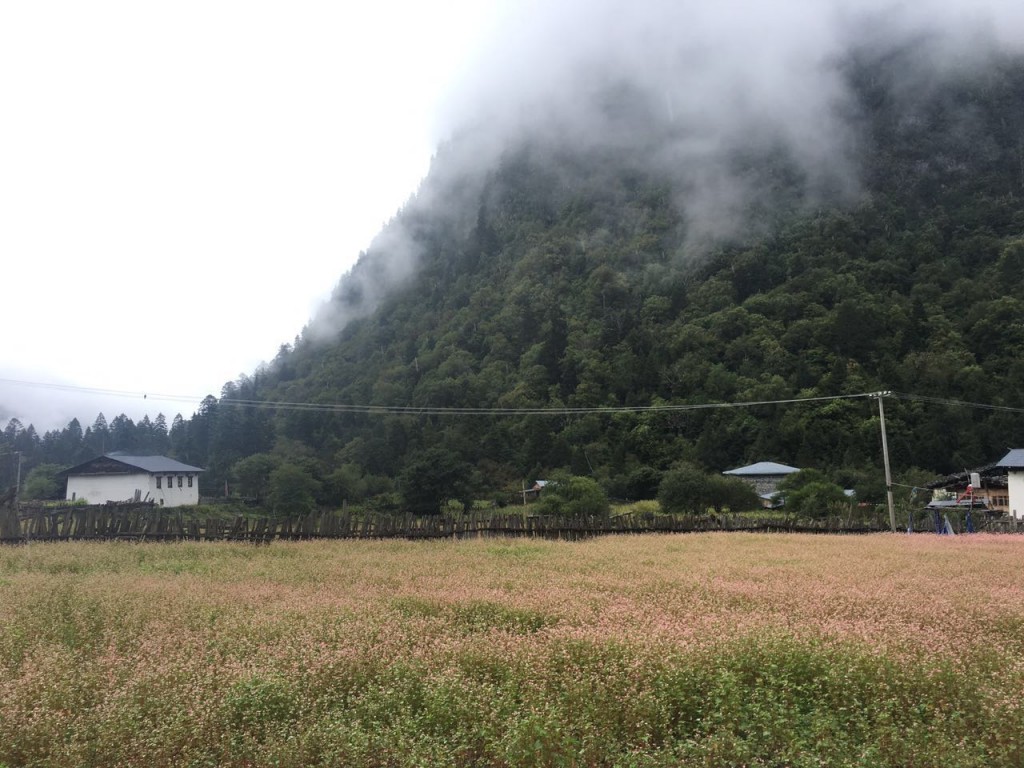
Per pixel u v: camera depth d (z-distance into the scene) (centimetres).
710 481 4716
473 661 686
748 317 8119
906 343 7150
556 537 2647
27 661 686
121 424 10644
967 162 11869
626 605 958
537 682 623
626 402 7562
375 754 502
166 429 10656
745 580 1262
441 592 1099
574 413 7419
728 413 6894
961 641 757
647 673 629
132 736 520
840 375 6700
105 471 5672
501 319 10581
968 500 4497
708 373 7394
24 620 900
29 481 6138
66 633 841
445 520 2559
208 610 955
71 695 604
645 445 6781
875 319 7331
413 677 639
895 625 812
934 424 5925
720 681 591
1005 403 5975
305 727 538
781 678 620
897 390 6344
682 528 3022
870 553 1839
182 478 6028
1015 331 6675
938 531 3266
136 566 1620
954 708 567
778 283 9200
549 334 9081
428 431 7131
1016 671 629
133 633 833
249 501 5950
